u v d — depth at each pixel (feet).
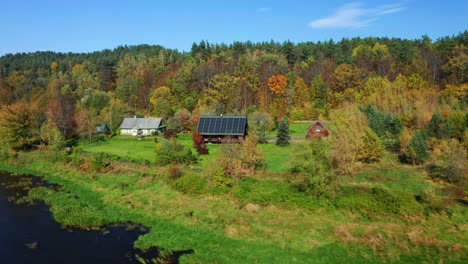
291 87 456.04
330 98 436.35
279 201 157.89
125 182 197.16
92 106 448.65
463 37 531.91
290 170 198.70
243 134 295.89
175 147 225.15
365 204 147.33
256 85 476.95
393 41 624.59
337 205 150.51
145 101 500.74
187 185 177.68
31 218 161.27
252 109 413.39
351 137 215.72
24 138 291.99
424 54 485.15
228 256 122.31
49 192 192.75
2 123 287.69
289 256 121.19
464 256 116.88
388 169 198.18
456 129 233.14
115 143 322.34
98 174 215.72
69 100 451.53
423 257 117.60
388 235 130.00
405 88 388.57
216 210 156.15
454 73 418.92
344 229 135.23
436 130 233.55
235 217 148.66
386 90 374.63
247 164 195.00
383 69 476.95
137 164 225.15
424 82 401.70
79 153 258.78
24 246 134.00
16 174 236.43
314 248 125.49
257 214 150.61
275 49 652.48
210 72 510.99
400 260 116.78
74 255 126.62
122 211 163.94
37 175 233.35
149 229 146.51
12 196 192.13
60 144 281.33
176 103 462.60
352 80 440.04
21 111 298.35
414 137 210.79
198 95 474.49
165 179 192.13
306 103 435.94
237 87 458.50
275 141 296.51
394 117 278.67
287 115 419.95
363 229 134.82
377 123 264.31
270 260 119.34
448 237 127.24
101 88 579.89
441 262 114.52
